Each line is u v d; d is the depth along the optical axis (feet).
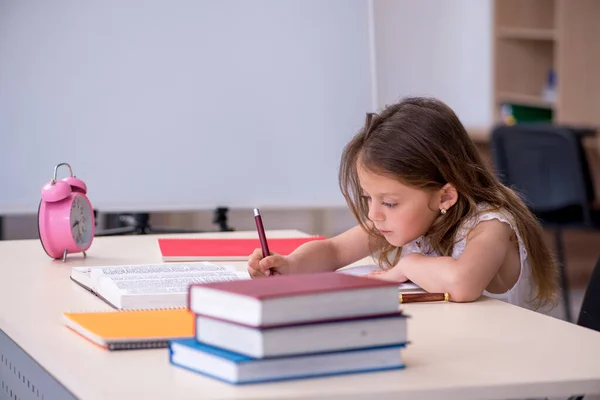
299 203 9.78
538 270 5.75
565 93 17.81
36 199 9.36
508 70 20.07
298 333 3.26
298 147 9.77
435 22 20.70
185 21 9.50
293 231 8.13
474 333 4.15
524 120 19.70
